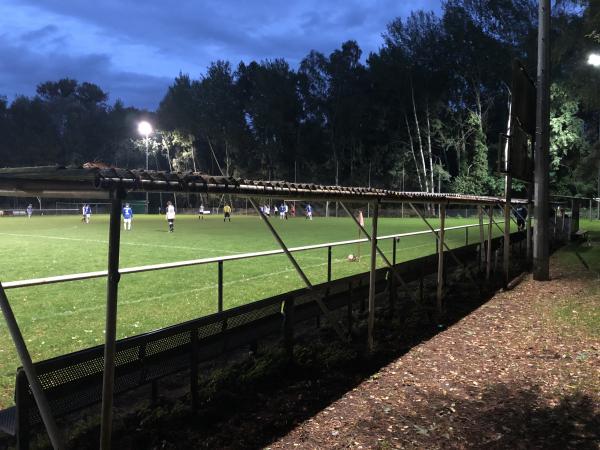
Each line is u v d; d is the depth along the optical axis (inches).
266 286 395.9
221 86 2691.9
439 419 157.8
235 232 1058.7
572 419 156.6
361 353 223.8
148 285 403.9
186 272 468.1
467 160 2304.4
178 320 291.0
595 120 2134.6
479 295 354.0
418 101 2304.4
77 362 127.5
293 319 214.1
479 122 2182.6
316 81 2679.6
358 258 537.6
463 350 228.1
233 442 142.4
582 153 1845.5
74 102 3312.0
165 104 2719.0
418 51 2310.5
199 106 2664.9
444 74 2282.2
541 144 417.1
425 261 343.9
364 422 155.9
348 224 1418.6
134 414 158.6
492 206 387.2
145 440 143.4
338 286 244.5
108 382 113.7
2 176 89.8
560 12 786.2
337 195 173.8
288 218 1984.5
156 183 108.1
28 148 2945.4
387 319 283.7
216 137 2706.7
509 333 254.4
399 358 217.8
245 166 2783.0
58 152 3029.0
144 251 670.5
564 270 466.3
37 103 3097.9
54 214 2409.0
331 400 173.2
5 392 184.5
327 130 2623.0
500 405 168.1
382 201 219.6
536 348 228.4
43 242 816.3
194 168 2861.7
